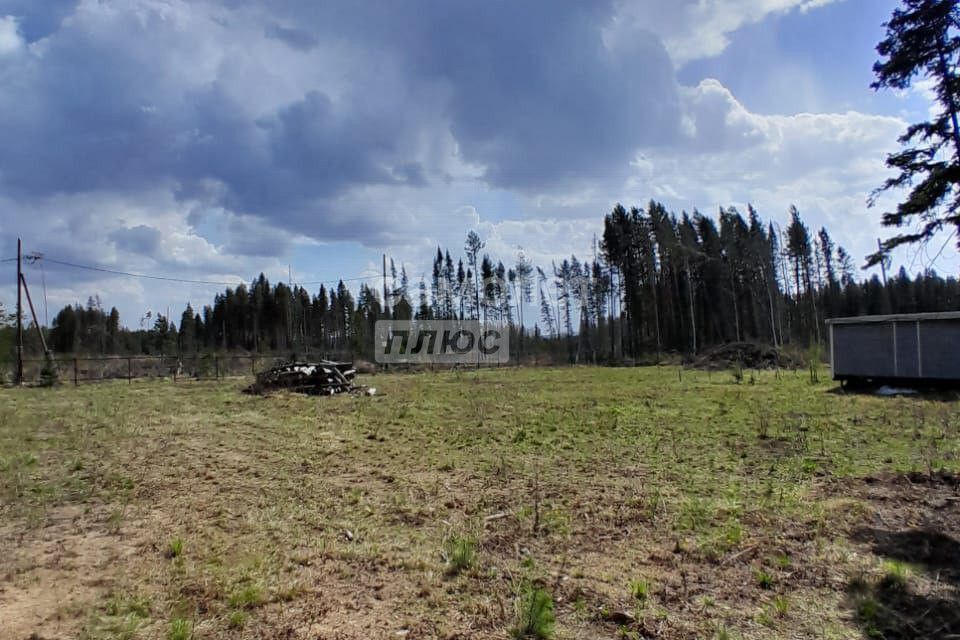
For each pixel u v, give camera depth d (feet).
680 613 10.73
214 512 17.06
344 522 16.35
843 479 20.26
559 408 42.45
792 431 29.91
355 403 48.32
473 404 45.34
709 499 18.21
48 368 70.95
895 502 17.40
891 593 11.52
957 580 12.05
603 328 176.35
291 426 35.22
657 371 93.61
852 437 28.17
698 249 151.33
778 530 15.23
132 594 11.22
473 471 22.80
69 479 21.01
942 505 16.87
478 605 10.99
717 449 26.09
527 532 15.46
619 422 34.78
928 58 21.76
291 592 11.43
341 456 25.96
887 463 22.72
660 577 12.41
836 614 10.71
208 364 88.74
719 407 40.93
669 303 156.04
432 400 50.49
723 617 10.58
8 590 11.39
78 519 16.30
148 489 19.70
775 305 154.92
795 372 75.41
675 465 23.17
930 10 20.93
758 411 38.22
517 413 40.04
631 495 18.74
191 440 29.86
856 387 53.42
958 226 22.17
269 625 10.08
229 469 23.09
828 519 15.92
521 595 11.46
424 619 10.42
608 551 14.02
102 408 43.88
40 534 14.97
